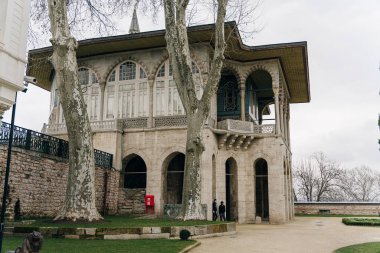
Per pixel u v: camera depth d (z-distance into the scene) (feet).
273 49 94.43
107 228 48.16
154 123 93.97
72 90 57.36
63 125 95.35
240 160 98.63
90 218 55.16
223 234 59.88
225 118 105.29
